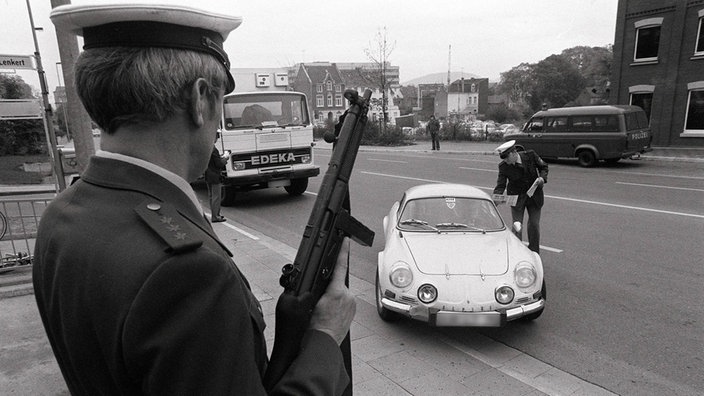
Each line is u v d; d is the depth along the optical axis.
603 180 13.44
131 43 0.90
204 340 0.76
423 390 3.56
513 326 4.75
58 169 5.91
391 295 4.53
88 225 0.86
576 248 7.22
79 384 0.88
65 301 0.84
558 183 13.16
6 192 8.66
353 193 12.63
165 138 0.96
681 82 19.02
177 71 0.91
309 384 0.97
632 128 16.08
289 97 11.25
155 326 0.75
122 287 0.77
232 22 1.03
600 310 5.06
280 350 1.03
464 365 3.97
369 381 3.69
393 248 5.06
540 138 17.56
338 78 78.50
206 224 1.01
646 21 19.66
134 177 0.92
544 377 3.83
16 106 5.75
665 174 14.14
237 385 0.79
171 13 0.89
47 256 0.90
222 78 1.04
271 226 9.26
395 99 105.56
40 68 5.80
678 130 19.41
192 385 0.75
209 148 1.06
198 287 0.78
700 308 5.04
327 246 1.18
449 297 4.27
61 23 0.90
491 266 4.55
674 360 4.05
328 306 1.15
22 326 4.09
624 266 6.38
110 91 0.89
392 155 24.00
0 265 5.28
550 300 5.35
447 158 21.12
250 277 5.82
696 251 6.93
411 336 4.54
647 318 4.85
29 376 3.30
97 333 0.80
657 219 8.80
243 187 11.28
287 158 11.20
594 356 4.15
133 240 0.81
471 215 5.53
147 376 0.76
